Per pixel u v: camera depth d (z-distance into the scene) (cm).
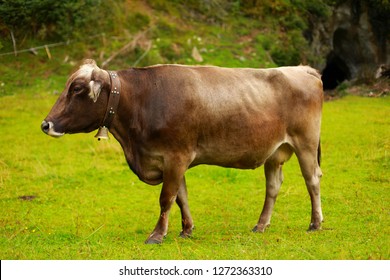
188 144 727
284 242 718
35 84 1934
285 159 811
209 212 943
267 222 814
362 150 1269
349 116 1592
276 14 2462
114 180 1162
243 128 745
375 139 1341
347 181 1077
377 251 668
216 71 761
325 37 2445
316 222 800
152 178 748
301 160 795
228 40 2322
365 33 2433
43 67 2017
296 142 790
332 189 1030
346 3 2420
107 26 2209
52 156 1315
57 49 2095
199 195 1055
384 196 976
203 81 741
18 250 702
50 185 1116
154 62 2098
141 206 996
